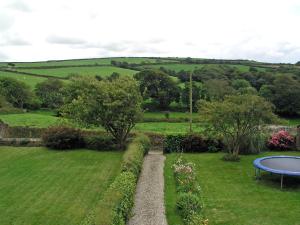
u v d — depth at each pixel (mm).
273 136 28781
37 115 48156
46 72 80875
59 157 26266
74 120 28953
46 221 14453
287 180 19750
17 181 20078
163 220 14109
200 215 13867
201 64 87250
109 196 12875
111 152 28078
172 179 20188
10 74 77562
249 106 23422
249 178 20406
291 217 14562
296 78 63656
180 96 60219
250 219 14375
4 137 34594
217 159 25609
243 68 79250
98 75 71875
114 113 27625
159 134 31000
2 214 15242
